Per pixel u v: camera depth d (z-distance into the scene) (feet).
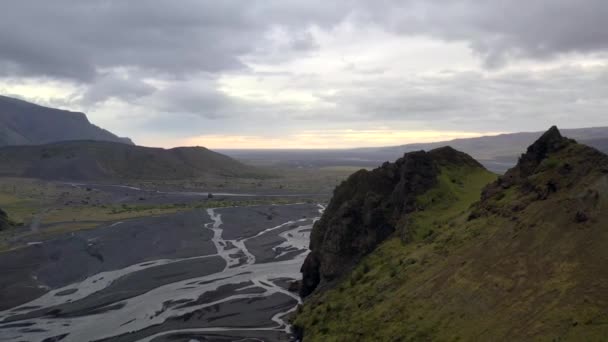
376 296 235.20
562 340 145.38
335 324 238.07
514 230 209.56
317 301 291.38
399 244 286.05
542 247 190.29
